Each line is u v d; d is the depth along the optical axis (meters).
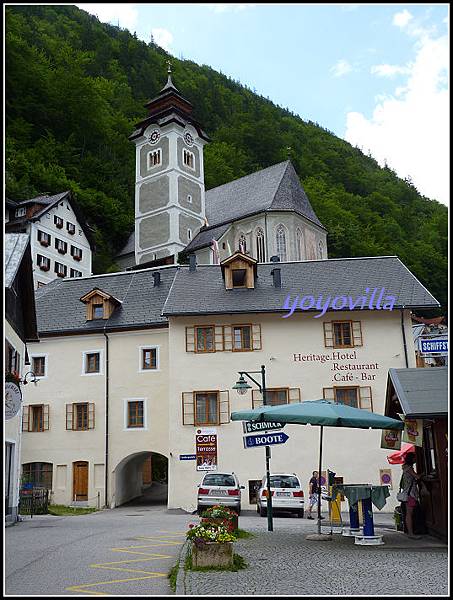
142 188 72.44
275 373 30.12
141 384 32.94
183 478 29.33
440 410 12.57
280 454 29.03
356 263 33.94
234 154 109.88
